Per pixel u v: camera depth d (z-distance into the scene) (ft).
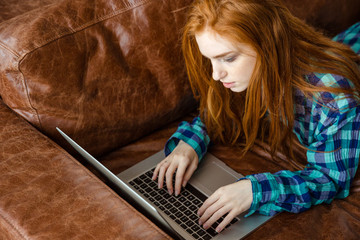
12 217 2.67
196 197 3.46
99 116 3.67
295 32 3.48
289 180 3.35
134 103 3.87
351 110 3.30
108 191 2.87
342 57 3.51
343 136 3.39
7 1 4.33
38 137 3.31
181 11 3.87
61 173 3.01
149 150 4.08
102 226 2.60
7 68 3.25
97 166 3.11
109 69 3.64
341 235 3.17
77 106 3.53
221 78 3.22
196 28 2.99
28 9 4.32
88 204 2.76
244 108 4.05
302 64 3.37
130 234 2.55
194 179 3.66
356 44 5.10
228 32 2.89
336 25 5.30
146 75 3.89
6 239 2.80
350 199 3.54
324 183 3.37
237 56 3.06
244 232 3.16
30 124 3.46
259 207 3.27
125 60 3.75
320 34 3.71
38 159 3.11
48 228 2.60
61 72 3.37
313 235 3.17
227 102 3.93
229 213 3.14
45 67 3.28
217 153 4.03
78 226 2.61
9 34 3.30
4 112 3.54
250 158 3.95
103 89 3.66
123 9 3.65
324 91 3.28
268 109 3.79
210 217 3.20
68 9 3.47
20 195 2.82
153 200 3.44
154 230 2.57
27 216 2.68
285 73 3.33
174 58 3.96
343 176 3.38
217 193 3.21
